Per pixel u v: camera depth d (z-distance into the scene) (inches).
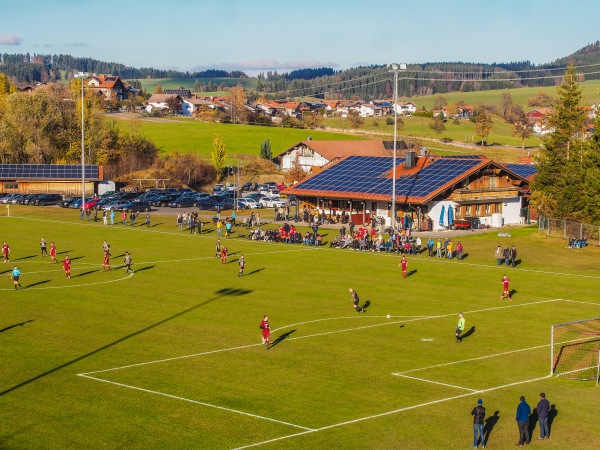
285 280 2827.3
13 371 1776.6
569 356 1936.5
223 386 1685.5
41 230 3993.6
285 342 2033.7
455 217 4178.2
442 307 2454.5
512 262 3166.8
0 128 6840.6
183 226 4207.7
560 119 4397.1
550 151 4384.8
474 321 2281.0
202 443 1382.9
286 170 7696.9
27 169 5856.3
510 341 2070.6
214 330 2145.7
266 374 1769.2
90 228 4092.0
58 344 2000.5
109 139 7096.5
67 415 1510.8
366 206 4301.2
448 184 4052.7
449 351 1971.0
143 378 1733.5
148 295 2576.3
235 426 1461.6
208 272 2967.5
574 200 4094.5
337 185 4451.3
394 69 3727.9
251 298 2541.8
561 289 2743.6
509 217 4451.3
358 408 1561.3
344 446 1376.7
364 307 2439.7
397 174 4399.6
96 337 2068.2
